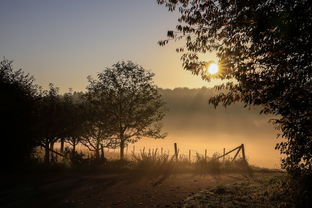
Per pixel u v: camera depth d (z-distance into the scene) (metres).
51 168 16.89
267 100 9.06
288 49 8.52
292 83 8.76
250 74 9.17
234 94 9.79
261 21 8.30
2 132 16.48
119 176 15.91
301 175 9.64
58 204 9.78
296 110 8.98
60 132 21.91
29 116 17.77
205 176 16.55
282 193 9.83
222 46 10.36
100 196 11.03
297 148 9.38
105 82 23.72
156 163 18.52
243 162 20.19
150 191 12.06
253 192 10.75
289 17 7.94
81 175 15.82
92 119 22.34
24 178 14.30
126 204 9.94
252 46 9.18
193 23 10.80
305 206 8.42
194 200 9.93
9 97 16.67
